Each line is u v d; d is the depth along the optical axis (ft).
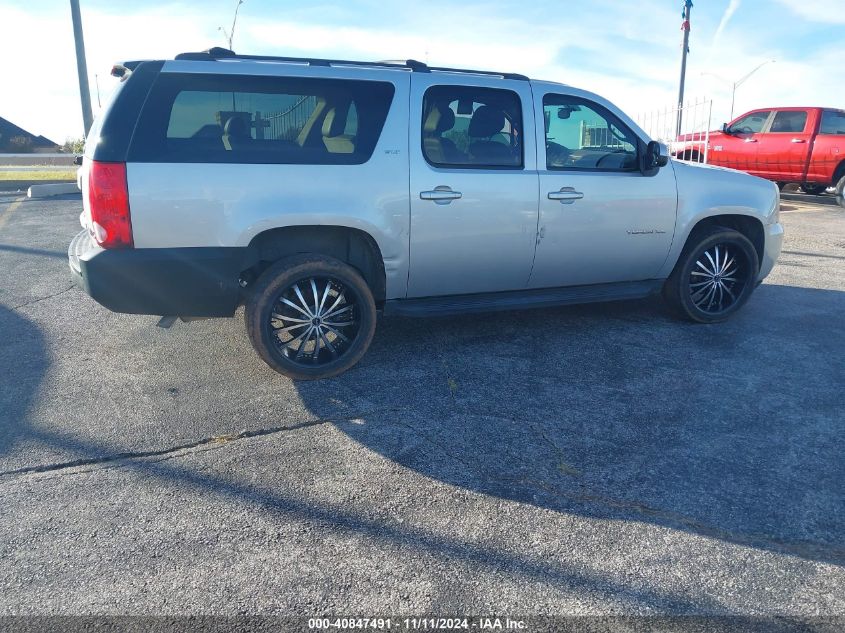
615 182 17.38
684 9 55.52
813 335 18.67
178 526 10.14
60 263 26.27
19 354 16.85
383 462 11.95
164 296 13.76
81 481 11.31
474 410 13.92
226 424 13.28
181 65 13.79
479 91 16.07
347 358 15.34
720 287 19.45
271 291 14.38
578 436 12.90
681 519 10.39
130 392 14.71
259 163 14.02
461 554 9.55
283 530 10.05
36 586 8.87
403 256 15.53
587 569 9.26
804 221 39.09
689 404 14.28
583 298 17.94
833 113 46.47
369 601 8.64
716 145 51.13
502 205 16.15
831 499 10.93
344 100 14.88
